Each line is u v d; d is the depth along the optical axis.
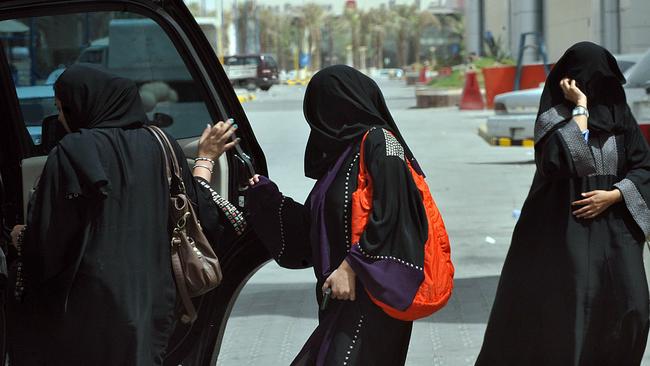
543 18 79.75
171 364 7.10
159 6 7.42
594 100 7.43
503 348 7.73
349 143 6.06
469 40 105.62
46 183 5.72
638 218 7.22
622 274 7.24
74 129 6.03
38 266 5.73
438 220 6.11
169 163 6.04
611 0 51.12
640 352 7.43
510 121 29.25
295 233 6.47
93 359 5.76
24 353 5.98
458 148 30.00
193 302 7.18
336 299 6.03
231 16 121.25
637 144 7.41
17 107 8.02
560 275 7.36
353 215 5.90
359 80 6.12
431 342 10.07
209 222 6.30
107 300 5.70
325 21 192.38
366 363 5.90
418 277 5.78
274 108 52.81
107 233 5.74
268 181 6.50
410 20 175.62
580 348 7.30
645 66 17.20
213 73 7.54
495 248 14.73
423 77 91.88
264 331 10.58
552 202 7.46
